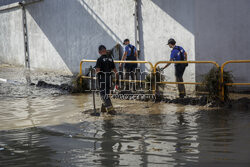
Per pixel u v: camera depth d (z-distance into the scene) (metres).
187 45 10.06
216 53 9.77
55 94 10.38
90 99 9.37
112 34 13.08
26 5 19.02
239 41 9.62
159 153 4.43
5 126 6.20
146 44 11.52
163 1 10.68
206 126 5.83
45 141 5.15
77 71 15.43
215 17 9.70
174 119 6.49
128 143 4.93
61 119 6.73
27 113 7.42
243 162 4.00
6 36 21.56
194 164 3.99
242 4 9.52
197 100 8.11
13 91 11.02
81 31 14.89
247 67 9.60
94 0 13.90
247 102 7.62
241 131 5.41
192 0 9.74
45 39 17.64
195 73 9.89
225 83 7.75
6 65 21.30
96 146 4.83
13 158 4.41
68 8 15.60
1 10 21.72
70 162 4.20
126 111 7.47
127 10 12.20
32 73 16.61
